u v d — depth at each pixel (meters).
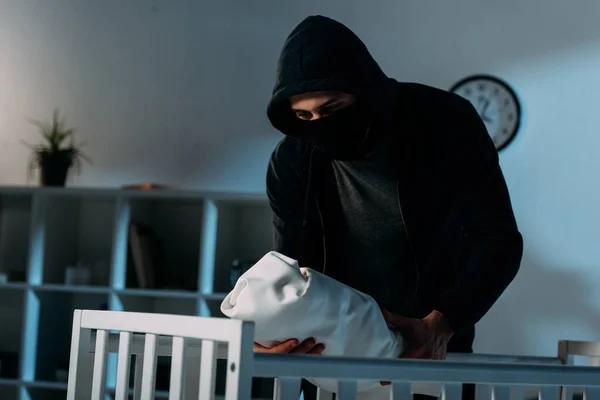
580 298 4.17
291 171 2.02
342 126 1.81
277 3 4.68
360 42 1.77
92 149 4.89
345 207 1.97
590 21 4.27
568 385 1.33
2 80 5.05
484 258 1.86
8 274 4.70
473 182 1.90
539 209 4.25
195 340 1.64
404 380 1.22
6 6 5.08
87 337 1.63
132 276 4.50
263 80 4.67
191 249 4.72
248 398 1.12
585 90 4.25
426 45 4.43
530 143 4.27
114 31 4.92
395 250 1.95
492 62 4.35
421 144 1.89
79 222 4.86
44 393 4.56
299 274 1.35
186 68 4.79
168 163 4.76
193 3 4.80
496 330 4.23
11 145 5.02
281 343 1.37
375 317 1.42
